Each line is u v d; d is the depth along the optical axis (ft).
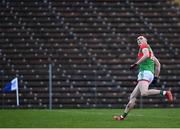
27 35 232.12
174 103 205.26
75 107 199.82
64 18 242.78
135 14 250.16
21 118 110.83
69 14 244.83
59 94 204.64
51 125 91.91
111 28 240.12
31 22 239.30
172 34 241.76
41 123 96.63
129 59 223.92
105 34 236.22
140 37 103.04
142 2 257.96
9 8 244.22
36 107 198.39
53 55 223.10
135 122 97.66
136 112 139.23
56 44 229.04
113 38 234.58
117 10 250.78
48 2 250.16
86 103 202.59
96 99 203.92
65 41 230.89
